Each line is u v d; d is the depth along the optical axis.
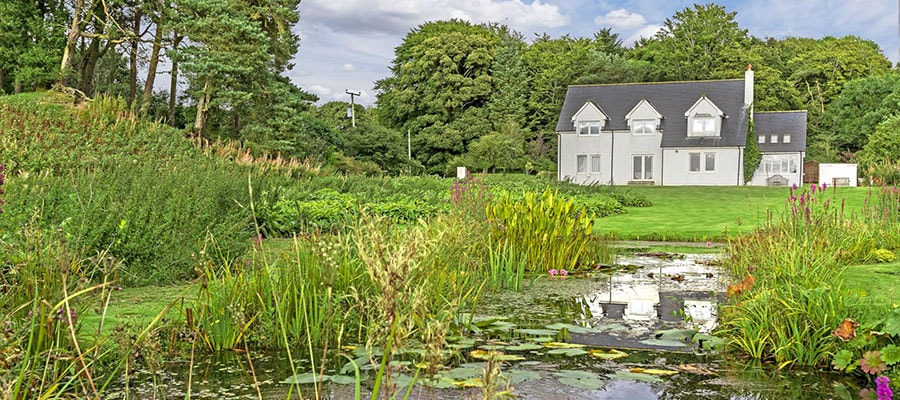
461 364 3.98
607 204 18.67
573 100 40.06
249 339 4.48
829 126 53.53
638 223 15.47
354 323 4.68
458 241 6.46
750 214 17.81
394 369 3.83
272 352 4.30
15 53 27.77
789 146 37.56
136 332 4.11
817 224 8.34
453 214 7.69
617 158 38.19
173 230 6.60
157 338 3.79
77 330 3.69
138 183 7.15
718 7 54.38
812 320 4.20
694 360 4.16
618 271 8.07
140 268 6.18
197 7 27.58
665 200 23.53
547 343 4.52
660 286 6.97
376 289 4.60
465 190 8.63
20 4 28.09
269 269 5.23
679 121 37.69
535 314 5.56
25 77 27.55
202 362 4.06
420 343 4.26
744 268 7.36
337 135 39.75
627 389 3.58
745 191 27.16
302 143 30.45
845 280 6.11
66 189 6.71
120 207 6.29
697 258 9.56
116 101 21.27
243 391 3.51
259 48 28.34
